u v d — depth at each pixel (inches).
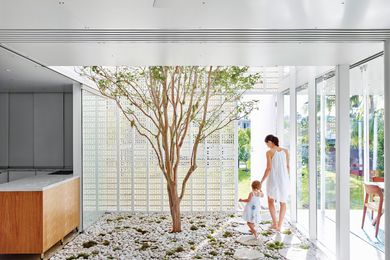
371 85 191.3
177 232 247.6
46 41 144.8
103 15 119.4
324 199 227.3
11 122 301.0
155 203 313.6
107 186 310.7
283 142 314.5
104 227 262.2
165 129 246.4
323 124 232.7
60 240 224.5
